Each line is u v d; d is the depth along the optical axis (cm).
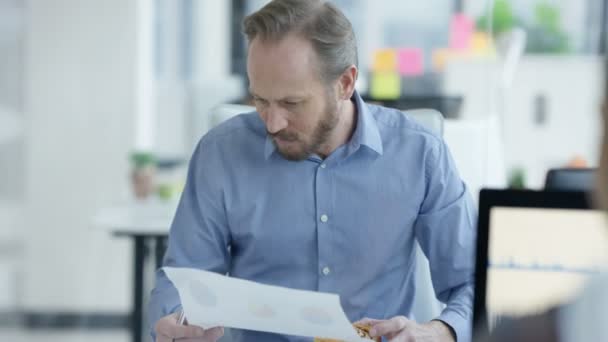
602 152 66
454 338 162
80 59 505
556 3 616
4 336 464
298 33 157
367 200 177
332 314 133
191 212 180
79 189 511
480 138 215
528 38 613
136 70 507
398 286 181
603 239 126
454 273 178
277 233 176
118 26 505
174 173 496
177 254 177
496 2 593
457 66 560
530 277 128
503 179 234
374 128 177
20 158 500
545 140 557
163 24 618
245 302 137
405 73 575
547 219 128
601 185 67
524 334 70
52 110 507
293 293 132
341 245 177
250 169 178
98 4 503
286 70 156
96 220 322
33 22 501
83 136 509
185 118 590
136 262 335
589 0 617
